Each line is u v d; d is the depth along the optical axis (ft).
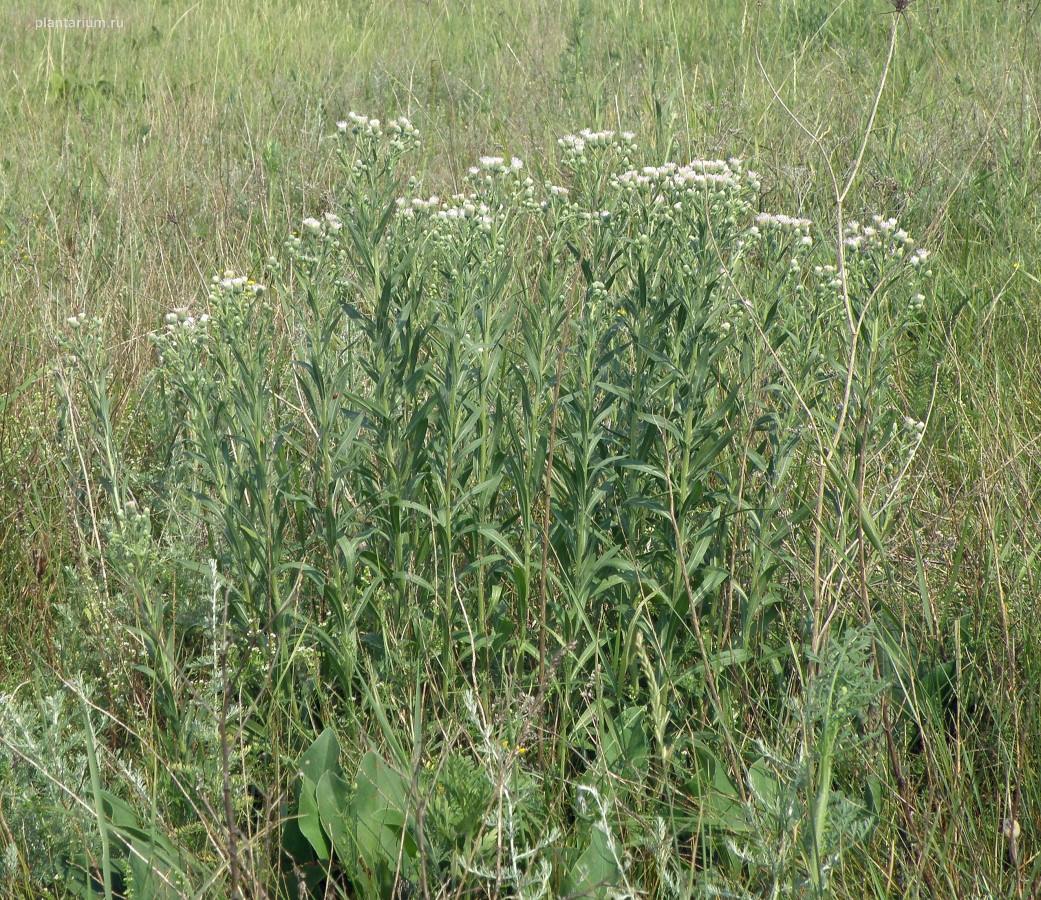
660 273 8.77
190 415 9.01
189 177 20.16
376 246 8.55
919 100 21.06
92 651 9.06
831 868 6.40
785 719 8.14
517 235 11.17
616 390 8.13
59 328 13.71
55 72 28.73
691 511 9.17
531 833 7.27
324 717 8.61
